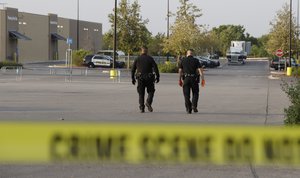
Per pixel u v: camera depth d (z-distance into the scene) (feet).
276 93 203.21
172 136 41.75
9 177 59.98
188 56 126.62
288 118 86.22
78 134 41.34
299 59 598.75
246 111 132.98
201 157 41.78
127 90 210.59
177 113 126.11
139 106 132.36
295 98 86.69
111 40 523.29
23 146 40.34
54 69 453.58
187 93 126.21
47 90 206.08
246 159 41.78
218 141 41.75
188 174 61.87
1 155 39.99
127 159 41.83
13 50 590.55
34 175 60.95
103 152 41.60
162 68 441.27
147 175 61.26
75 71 428.56
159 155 41.78
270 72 463.83
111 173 62.03
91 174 61.57
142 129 41.91
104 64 517.14
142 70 125.59
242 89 227.61
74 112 125.90
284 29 479.41
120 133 41.68
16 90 203.92
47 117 114.62
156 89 221.25
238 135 41.75
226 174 61.98
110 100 161.58
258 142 41.83
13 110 128.67
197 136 41.68
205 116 120.47
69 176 60.59
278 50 428.56
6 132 40.22
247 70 527.40
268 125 104.22
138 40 510.17
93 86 237.25
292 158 41.78
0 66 449.48
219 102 159.22
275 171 63.72
